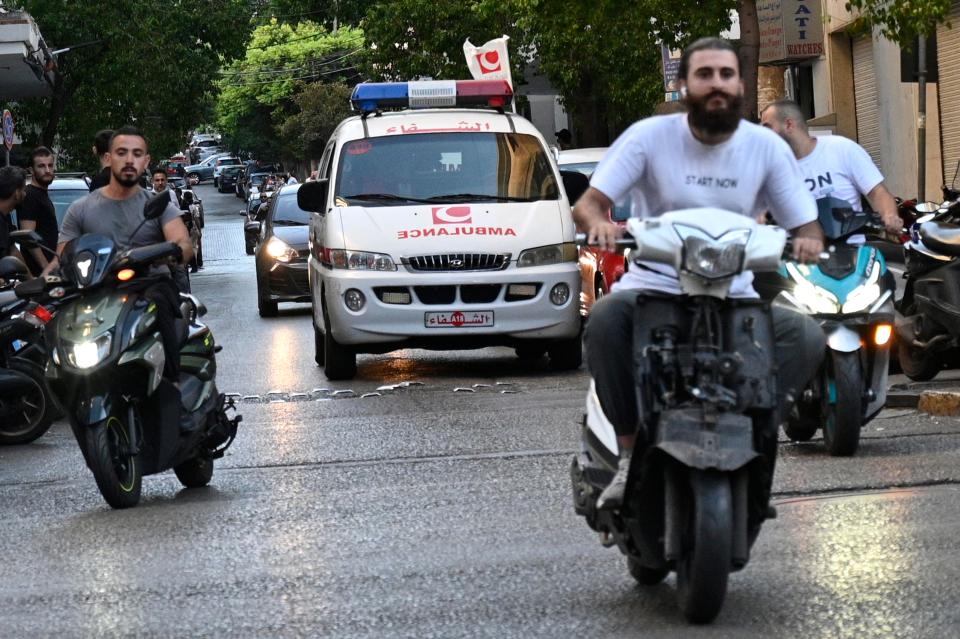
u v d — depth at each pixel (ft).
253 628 26.32
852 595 26.58
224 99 396.78
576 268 66.69
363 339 65.62
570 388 61.16
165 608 28.02
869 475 37.96
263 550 32.71
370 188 68.80
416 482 40.47
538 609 26.68
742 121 25.93
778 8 136.98
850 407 40.45
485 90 74.95
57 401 38.99
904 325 57.16
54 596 29.37
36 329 53.26
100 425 38.27
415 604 27.43
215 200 435.12
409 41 199.72
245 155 481.05
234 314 112.37
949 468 38.45
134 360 38.14
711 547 23.62
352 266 65.67
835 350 40.73
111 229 41.65
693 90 25.00
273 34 394.52
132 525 36.40
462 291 65.51
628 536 26.04
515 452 44.62
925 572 27.94
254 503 38.70
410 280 65.16
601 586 28.09
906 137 124.57
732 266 24.04
